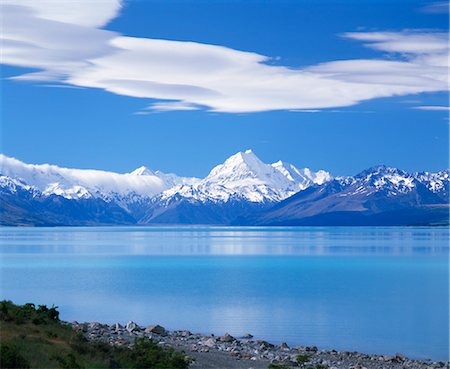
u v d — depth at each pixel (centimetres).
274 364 5388
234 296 11681
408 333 8000
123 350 5012
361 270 17988
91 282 13975
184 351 5566
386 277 15825
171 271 17275
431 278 15562
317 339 7531
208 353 5894
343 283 14300
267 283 14175
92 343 5103
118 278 15012
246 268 18575
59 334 5081
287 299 11306
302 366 5522
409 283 14325
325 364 5769
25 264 19225
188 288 12988
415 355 6738
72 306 10125
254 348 6488
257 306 10325
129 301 10812
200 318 9006
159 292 12188
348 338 7612
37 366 3928
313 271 17625
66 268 17900
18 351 4116
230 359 5638
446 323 8762
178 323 8538
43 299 10969
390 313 9694
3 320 5241
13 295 11500
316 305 10538
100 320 8706
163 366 4662
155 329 7131
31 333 4922
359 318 9156
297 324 8569
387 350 6969
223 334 7706
